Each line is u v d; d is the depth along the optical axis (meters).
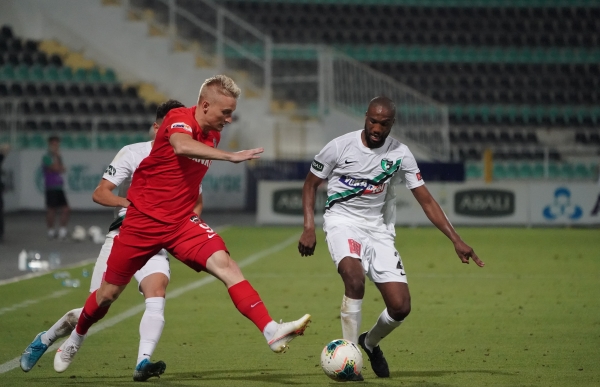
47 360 25.55
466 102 114.75
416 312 35.53
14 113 97.12
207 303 38.06
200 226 21.06
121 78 107.44
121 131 102.81
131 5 110.06
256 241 68.12
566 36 124.06
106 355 26.34
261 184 82.19
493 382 22.34
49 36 108.69
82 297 39.47
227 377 23.00
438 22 123.56
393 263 22.84
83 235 67.75
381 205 23.50
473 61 119.31
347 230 22.98
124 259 20.83
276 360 25.72
